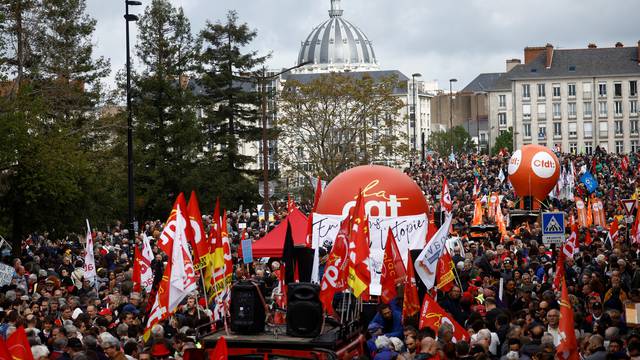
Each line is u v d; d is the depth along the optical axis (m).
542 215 31.83
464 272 24.94
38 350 15.45
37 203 42.16
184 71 75.31
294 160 85.50
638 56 183.00
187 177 68.00
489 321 19.84
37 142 40.50
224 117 80.81
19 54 49.56
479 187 69.56
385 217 27.81
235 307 15.88
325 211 28.58
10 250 39.16
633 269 27.02
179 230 18.94
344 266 17.95
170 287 18.75
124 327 18.33
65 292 24.64
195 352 15.64
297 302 15.68
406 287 19.89
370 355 17.45
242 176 78.12
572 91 184.00
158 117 68.75
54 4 51.50
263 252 32.31
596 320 19.66
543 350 15.86
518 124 186.25
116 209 53.84
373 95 78.88
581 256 28.94
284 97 79.50
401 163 81.56
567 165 71.81
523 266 27.81
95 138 54.53
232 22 81.19
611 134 182.62
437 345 15.69
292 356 15.38
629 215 39.31
